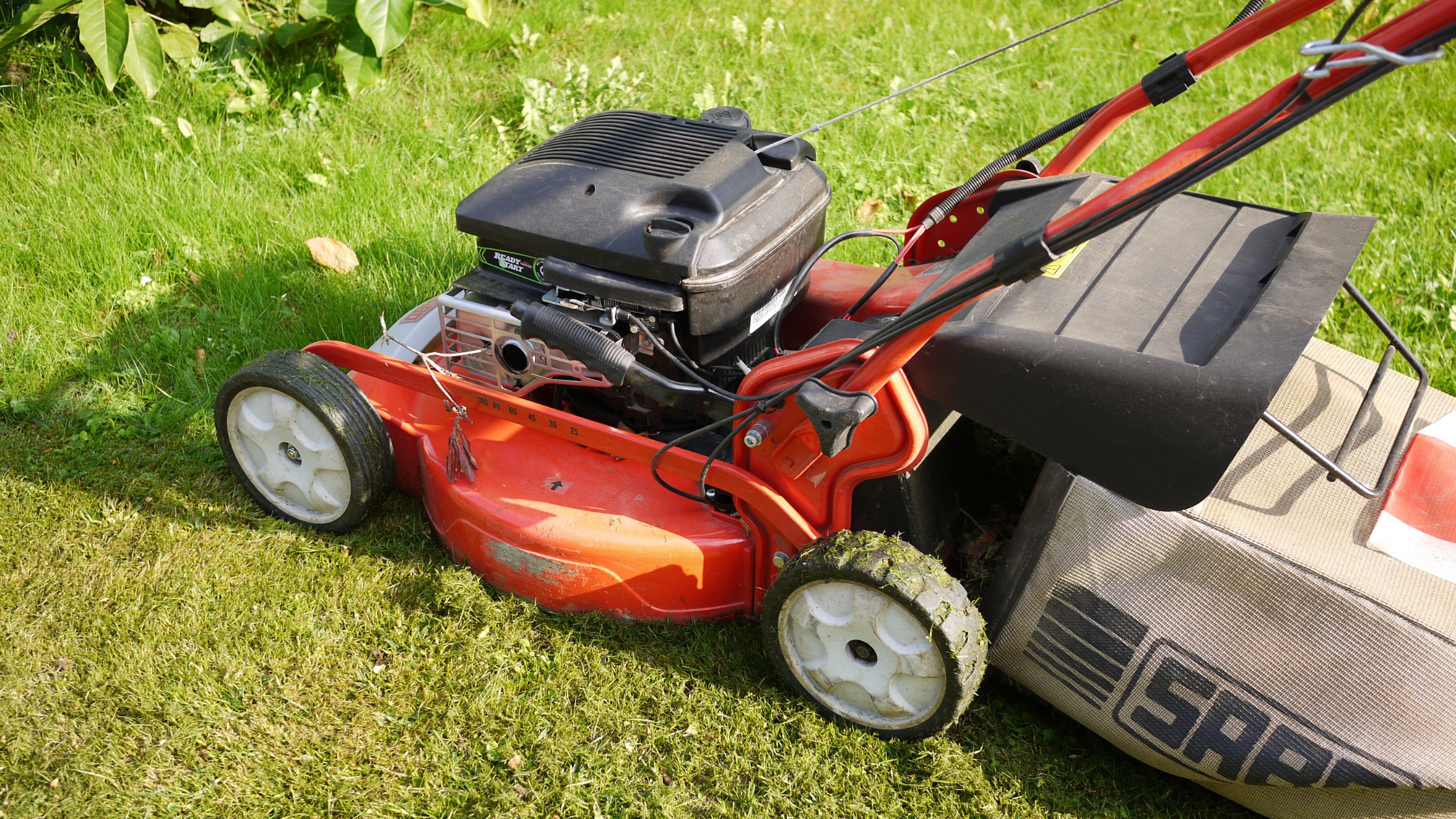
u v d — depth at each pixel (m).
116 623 2.86
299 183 4.63
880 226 4.66
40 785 2.46
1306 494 2.39
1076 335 2.15
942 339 2.22
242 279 4.07
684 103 5.33
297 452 3.06
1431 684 2.09
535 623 2.88
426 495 3.14
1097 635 2.38
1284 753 2.24
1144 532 2.30
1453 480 2.42
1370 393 2.36
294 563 3.07
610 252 2.52
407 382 2.96
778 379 2.38
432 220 4.43
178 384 3.71
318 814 2.44
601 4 6.04
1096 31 6.48
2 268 4.02
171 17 5.27
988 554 2.84
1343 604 2.14
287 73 5.08
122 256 4.08
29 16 4.61
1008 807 2.50
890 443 2.36
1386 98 5.84
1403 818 2.21
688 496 2.70
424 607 2.93
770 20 6.00
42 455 3.42
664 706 2.69
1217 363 2.01
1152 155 5.25
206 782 2.48
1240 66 6.10
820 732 2.63
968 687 2.39
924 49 6.05
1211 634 2.27
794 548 2.63
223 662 2.76
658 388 2.45
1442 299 4.18
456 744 2.61
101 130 4.73
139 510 3.24
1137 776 2.58
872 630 2.45
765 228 2.59
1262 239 2.41
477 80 5.36
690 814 2.47
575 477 2.93
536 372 2.80
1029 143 2.65
